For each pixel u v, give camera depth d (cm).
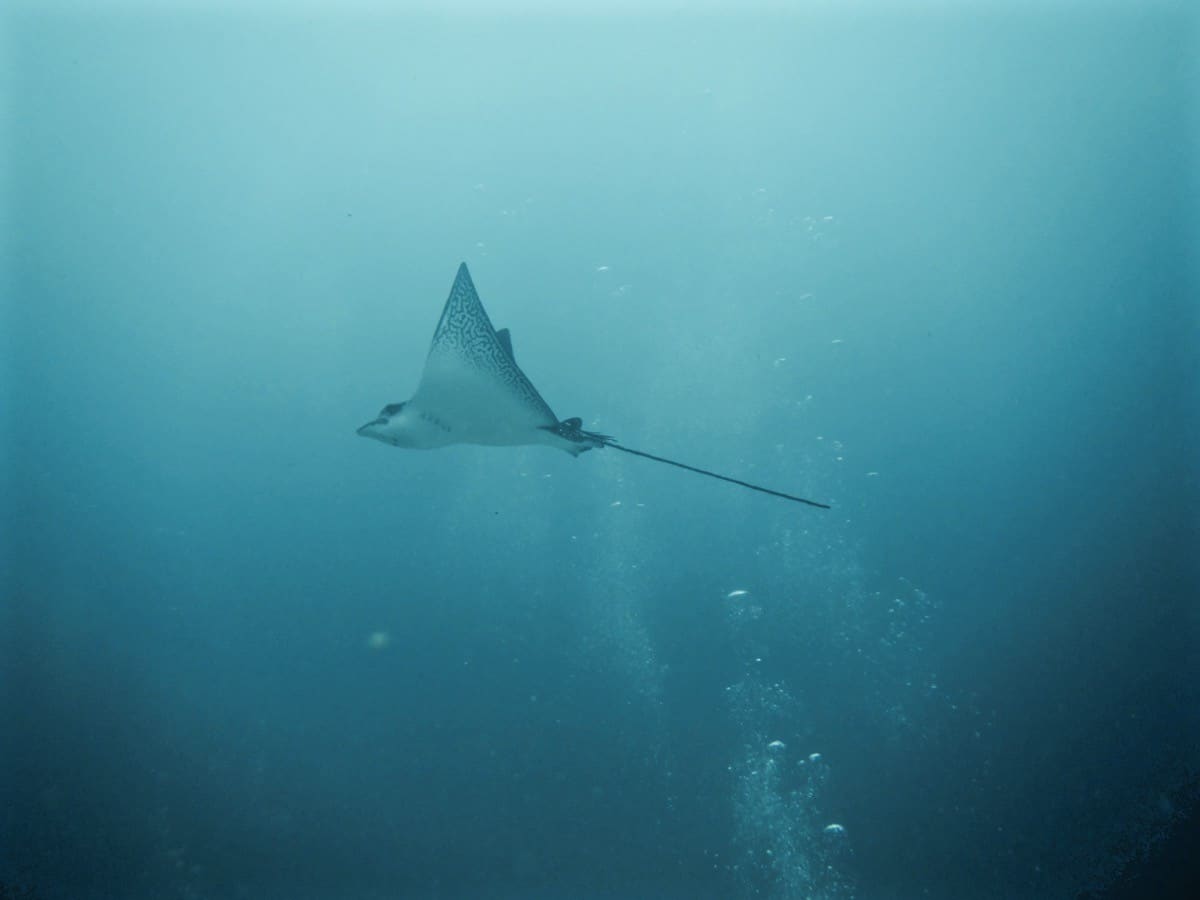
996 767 542
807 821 518
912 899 445
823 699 651
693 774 586
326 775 637
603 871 501
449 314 350
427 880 506
